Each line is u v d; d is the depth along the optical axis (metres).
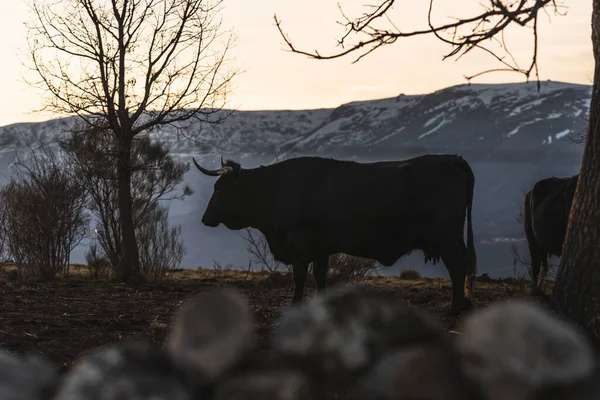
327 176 12.68
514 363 2.09
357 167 12.72
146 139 23.64
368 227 12.47
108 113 21.14
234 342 2.40
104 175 21.20
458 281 12.23
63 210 21.17
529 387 2.10
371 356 2.39
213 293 2.46
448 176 12.43
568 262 6.89
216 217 13.21
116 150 21.75
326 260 12.92
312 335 2.39
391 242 12.56
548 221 14.53
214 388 2.41
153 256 21.97
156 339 8.62
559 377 2.08
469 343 2.18
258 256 23.52
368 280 20.52
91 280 20.80
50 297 14.64
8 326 9.93
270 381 2.34
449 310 12.20
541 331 2.10
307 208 12.62
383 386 2.23
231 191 13.11
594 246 6.72
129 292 16.25
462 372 2.19
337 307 2.44
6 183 21.70
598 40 7.09
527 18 5.90
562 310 6.83
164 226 23.19
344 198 12.47
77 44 21.09
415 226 12.45
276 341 2.62
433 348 2.29
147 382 2.35
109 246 22.42
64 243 21.58
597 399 2.12
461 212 12.44
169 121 22.02
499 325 2.13
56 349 7.96
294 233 12.70
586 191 6.89
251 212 13.15
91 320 10.43
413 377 2.19
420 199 12.36
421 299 14.36
